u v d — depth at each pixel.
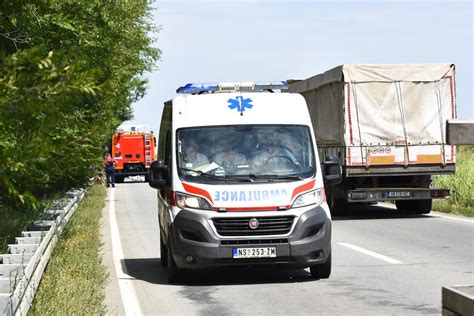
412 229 22.30
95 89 4.04
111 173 56.66
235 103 14.41
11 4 5.11
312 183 13.54
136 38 33.34
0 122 3.94
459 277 13.45
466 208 27.80
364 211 29.81
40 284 11.61
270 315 10.55
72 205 24.67
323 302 11.47
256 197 13.20
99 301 11.16
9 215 20.72
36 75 3.92
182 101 14.47
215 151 13.77
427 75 26.47
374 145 26.23
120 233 23.16
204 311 11.01
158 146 17.67
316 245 13.24
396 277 13.63
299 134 14.10
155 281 14.01
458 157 41.34
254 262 13.11
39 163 4.11
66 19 12.45
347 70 26.23
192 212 13.18
